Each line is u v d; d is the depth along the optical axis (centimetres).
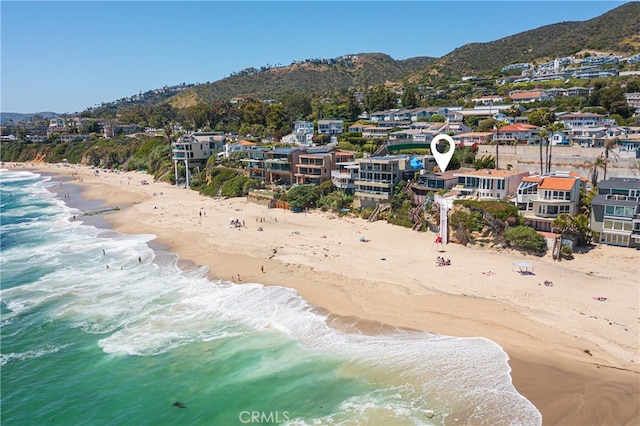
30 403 3338
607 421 2912
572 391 3184
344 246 6506
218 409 3200
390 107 16450
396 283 5094
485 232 6150
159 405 3269
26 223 8812
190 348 3931
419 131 11531
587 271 5244
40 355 3903
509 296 4681
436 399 3181
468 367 3506
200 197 11100
